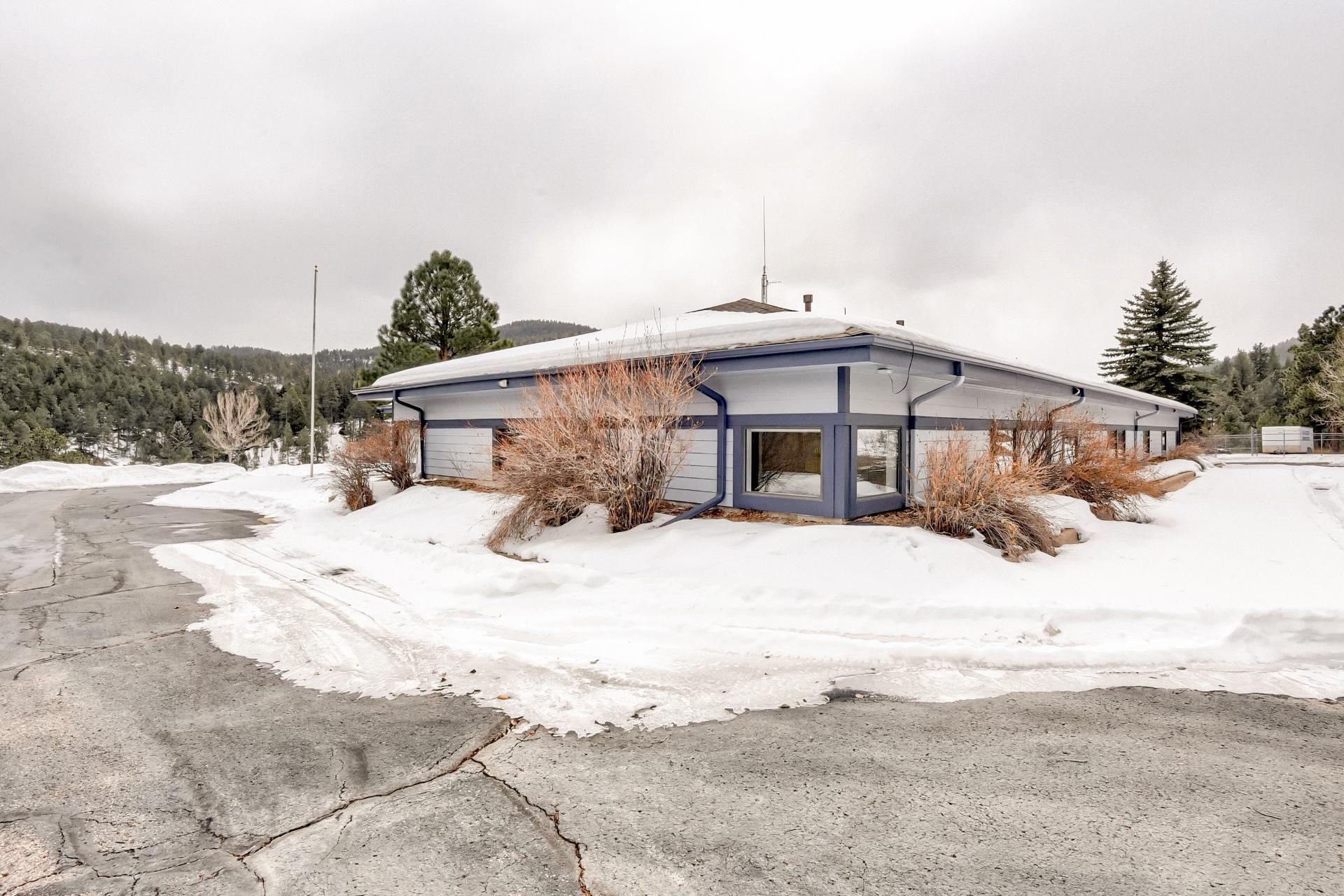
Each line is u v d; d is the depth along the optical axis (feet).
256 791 10.52
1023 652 16.39
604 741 12.29
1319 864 8.22
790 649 17.30
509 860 8.58
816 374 28.89
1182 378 121.80
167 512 53.72
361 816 9.75
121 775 11.07
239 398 137.59
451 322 89.56
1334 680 14.97
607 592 22.22
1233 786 10.30
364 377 86.99
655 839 9.02
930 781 10.57
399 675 16.10
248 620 21.12
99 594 25.04
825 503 28.60
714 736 12.44
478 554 28.07
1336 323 133.59
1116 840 8.84
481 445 48.60
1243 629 17.11
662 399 29.68
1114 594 20.65
